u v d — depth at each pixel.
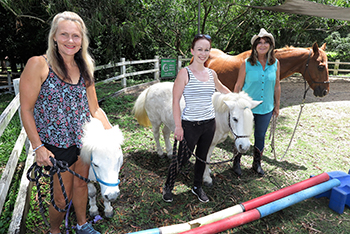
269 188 3.06
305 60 4.08
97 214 2.46
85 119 1.74
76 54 1.64
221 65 4.23
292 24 10.14
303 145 4.30
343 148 4.20
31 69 1.41
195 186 2.77
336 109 6.56
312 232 2.37
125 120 5.20
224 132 2.73
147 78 11.54
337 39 13.21
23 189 2.45
